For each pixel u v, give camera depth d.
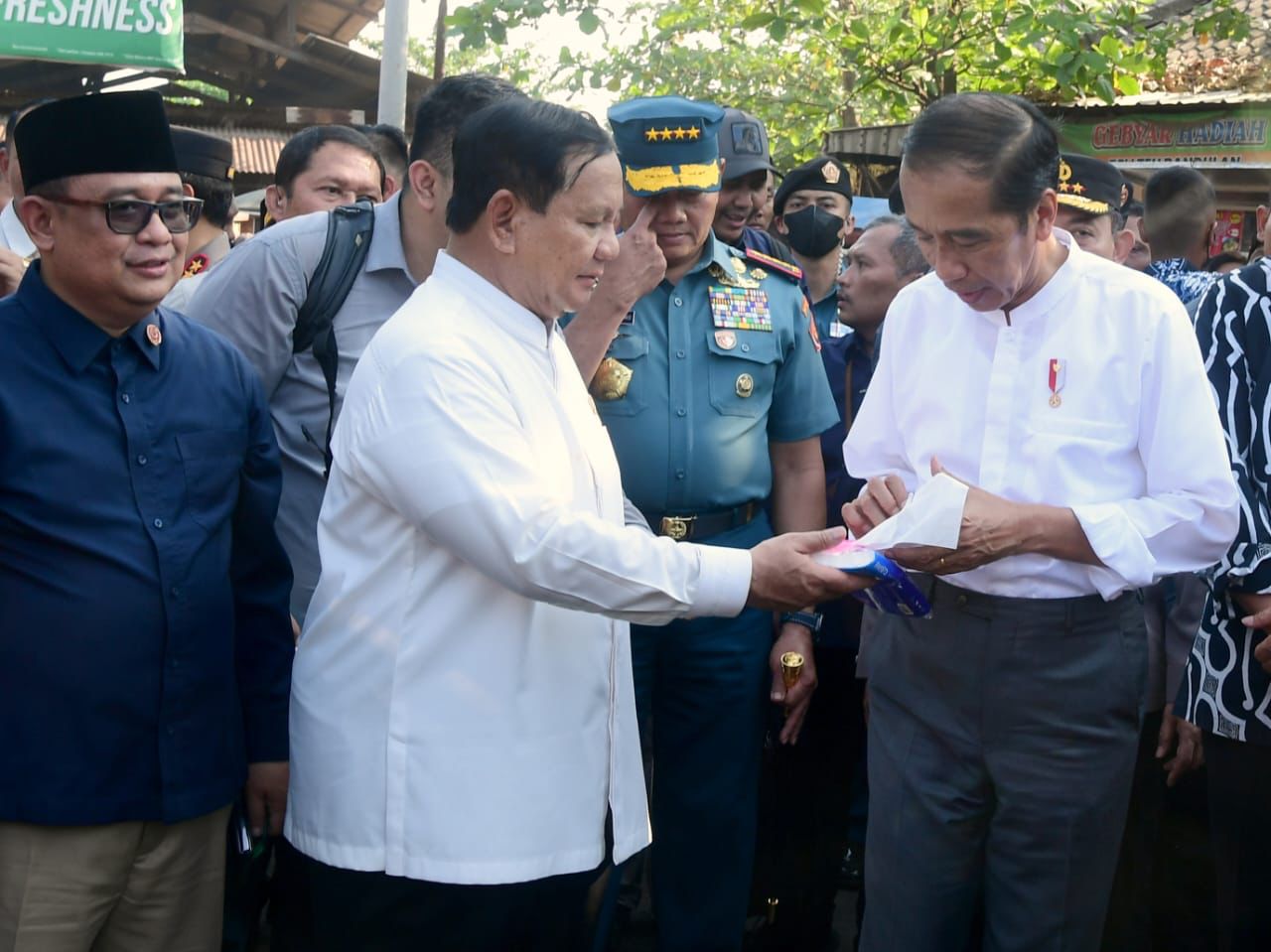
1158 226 5.00
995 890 2.74
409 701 2.24
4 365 2.30
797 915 3.92
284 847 2.50
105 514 2.33
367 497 2.27
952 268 2.45
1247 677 2.92
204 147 4.62
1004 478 2.64
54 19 6.92
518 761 2.24
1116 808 2.70
